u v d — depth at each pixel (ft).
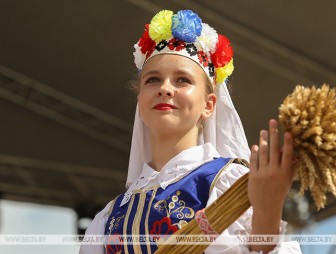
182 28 10.78
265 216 8.39
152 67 10.73
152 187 10.19
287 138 8.05
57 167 34.19
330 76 26.71
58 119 32.07
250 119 28.89
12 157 33.83
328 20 24.53
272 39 26.05
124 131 32.27
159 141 10.56
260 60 26.73
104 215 10.81
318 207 8.13
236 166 9.97
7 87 31.30
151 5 25.93
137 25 27.07
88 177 34.47
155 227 9.72
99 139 32.58
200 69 10.82
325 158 8.06
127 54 28.32
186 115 10.46
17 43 29.45
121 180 34.47
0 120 32.50
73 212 35.47
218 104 11.24
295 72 26.94
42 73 30.58
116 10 26.48
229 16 25.54
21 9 27.71
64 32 28.22
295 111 8.09
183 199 9.78
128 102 30.66
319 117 8.05
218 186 9.86
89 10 26.78
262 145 8.33
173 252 8.90
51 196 34.94
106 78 29.81
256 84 27.66
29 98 31.55
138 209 10.03
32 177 34.42
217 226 8.80
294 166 8.23
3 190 34.63
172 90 10.45
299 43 25.88
